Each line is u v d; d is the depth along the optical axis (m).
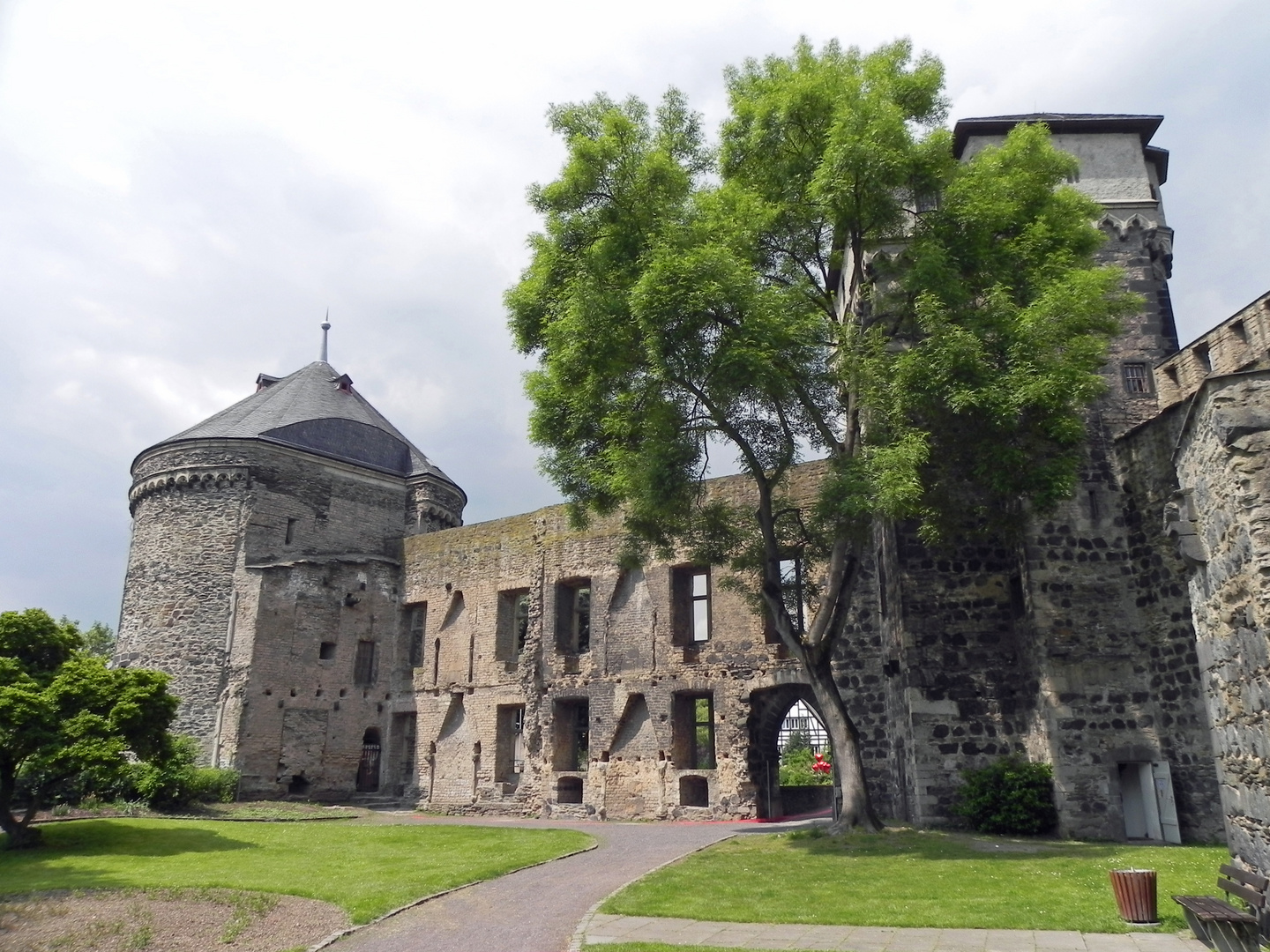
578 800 30.78
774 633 26.88
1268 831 9.67
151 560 36.12
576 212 17.98
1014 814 17.83
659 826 24.28
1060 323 15.84
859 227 17.66
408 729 35.84
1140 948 9.24
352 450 40.50
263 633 33.81
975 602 20.03
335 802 33.97
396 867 16.16
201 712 33.56
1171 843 17.16
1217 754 11.37
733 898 12.34
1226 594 10.49
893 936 10.09
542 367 18.81
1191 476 11.59
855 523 16.56
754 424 17.83
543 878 15.12
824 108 17.72
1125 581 18.88
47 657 20.58
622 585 30.55
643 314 15.62
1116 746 17.97
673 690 28.27
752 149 18.31
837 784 23.41
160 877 15.09
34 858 17.22
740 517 19.61
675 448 16.36
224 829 21.91
